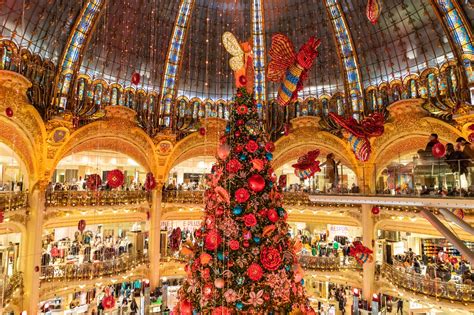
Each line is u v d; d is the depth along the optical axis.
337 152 23.80
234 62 8.38
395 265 20.42
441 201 8.51
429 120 19.75
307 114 25.72
